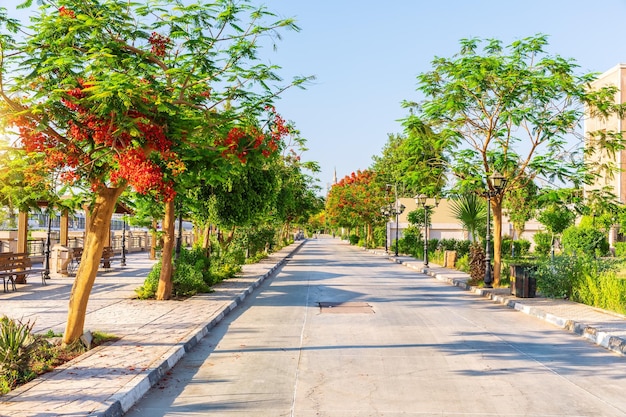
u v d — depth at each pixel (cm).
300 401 654
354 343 1002
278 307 1483
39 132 800
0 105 807
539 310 1366
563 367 832
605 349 968
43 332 1005
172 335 995
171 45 912
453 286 2131
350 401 653
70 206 1036
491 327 1191
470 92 1789
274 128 949
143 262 3070
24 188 834
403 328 1165
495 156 1928
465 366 832
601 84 4272
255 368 815
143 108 774
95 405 586
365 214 6122
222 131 941
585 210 1883
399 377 765
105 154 830
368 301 1631
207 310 1316
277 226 4853
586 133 1880
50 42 812
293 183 4053
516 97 1736
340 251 5706
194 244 2353
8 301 1453
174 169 876
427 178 1980
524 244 4322
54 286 1831
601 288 1501
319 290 1927
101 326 1084
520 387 718
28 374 702
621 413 616
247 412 614
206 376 770
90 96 754
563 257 1705
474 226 2450
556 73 1703
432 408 627
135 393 655
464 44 1784
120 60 827
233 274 2305
